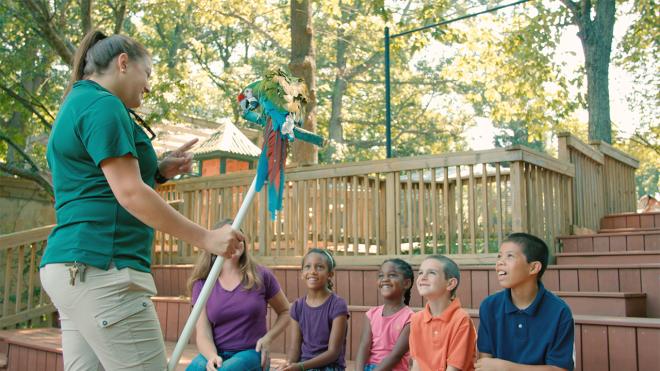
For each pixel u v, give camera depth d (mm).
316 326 3771
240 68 22625
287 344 5227
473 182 5738
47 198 9039
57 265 1858
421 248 5930
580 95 15555
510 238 3049
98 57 2045
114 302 1857
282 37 21953
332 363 3691
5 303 6574
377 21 14859
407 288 3717
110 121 1847
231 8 17344
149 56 2158
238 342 3498
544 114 16578
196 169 10680
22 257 6734
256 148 9953
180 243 7746
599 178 8250
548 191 6301
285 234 6785
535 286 3021
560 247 6551
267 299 3699
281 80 2203
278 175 2180
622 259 5602
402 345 3467
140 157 1993
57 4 8953
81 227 1865
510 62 16312
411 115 26766
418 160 5980
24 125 12508
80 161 1902
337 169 6469
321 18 23562
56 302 1896
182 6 15898
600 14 12141
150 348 1930
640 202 10367
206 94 21297
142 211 1821
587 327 3873
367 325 3686
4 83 9570
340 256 6336
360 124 25875
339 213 6492
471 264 5621
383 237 6625
